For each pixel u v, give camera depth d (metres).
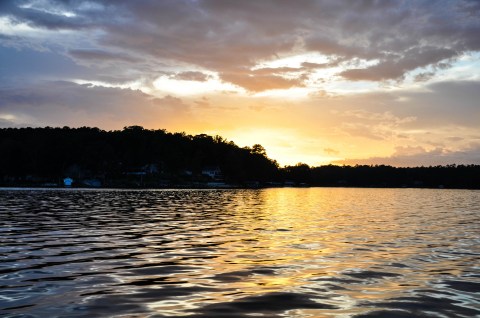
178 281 12.26
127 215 36.75
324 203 70.56
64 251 17.28
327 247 19.31
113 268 14.02
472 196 131.12
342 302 10.23
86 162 171.12
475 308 9.80
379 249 18.89
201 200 72.19
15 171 158.38
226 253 17.28
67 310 9.25
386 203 73.06
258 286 11.76
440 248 19.39
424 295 10.95
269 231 25.84
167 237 22.25
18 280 12.09
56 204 50.47
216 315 9.06
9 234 22.53
